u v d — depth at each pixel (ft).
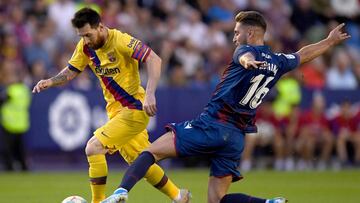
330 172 146.51
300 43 185.78
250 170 151.23
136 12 170.81
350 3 201.16
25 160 142.61
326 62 180.45
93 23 68.23
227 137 63.31
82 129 147.02
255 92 63.57
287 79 156.46
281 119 155.33
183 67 165.78
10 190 104.53
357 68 185.26
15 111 139.95
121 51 69.26
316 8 197.67
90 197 95.96
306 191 105.81
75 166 147.43
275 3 191.21
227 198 63.62
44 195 97.66
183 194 73.05
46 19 164.25
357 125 161.38
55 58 157.89
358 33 198.80
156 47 166.30
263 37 64.90
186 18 175.83
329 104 162.61
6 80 142.31
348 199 94.94
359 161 161.68
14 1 164.55
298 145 157.17
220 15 184.34
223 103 63.52
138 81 71.46
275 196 98.37
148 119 71.97
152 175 70.90
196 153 63.82
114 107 72.18
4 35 155.33
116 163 152.66
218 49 172.35
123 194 60.18
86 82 152.46
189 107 153.38
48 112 144.56
